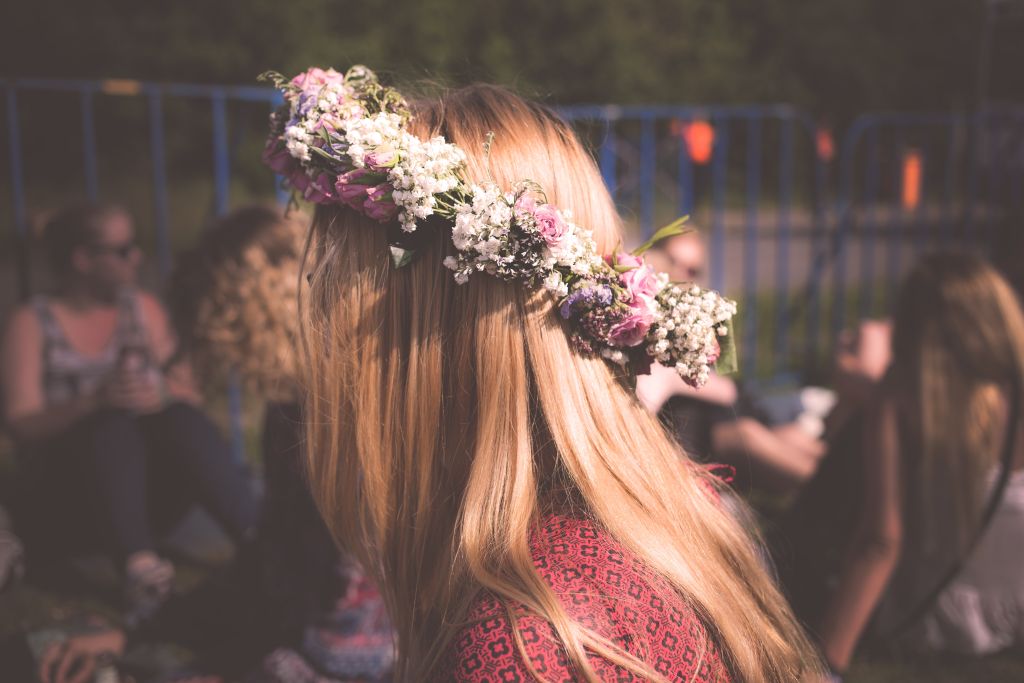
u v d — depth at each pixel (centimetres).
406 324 92
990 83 620
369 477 94
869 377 293
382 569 102
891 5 2214
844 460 275
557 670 71
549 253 83
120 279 314
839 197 612
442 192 86
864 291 622
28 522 304
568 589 75
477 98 97
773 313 787
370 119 92
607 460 84
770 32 2064
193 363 219
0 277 833
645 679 73
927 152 646
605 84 1752
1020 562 260
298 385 111
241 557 168
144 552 265
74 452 277
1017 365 238
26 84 353
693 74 1888
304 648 159
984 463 246
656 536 81
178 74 1581
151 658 171
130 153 1520
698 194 730
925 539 256
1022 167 601
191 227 1258
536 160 91
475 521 82
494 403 85
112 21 1552
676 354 88
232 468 280
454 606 81
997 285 243
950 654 270
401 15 1681
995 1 612
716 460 261
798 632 92
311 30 1620
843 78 2078
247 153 1316
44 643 158
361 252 93
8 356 302
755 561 90
